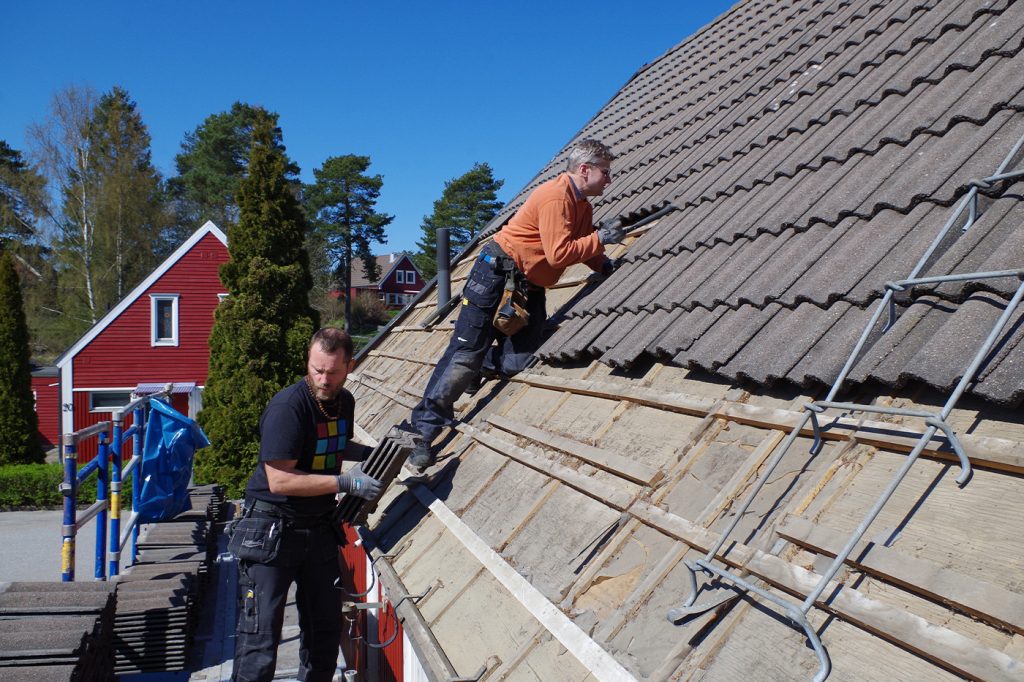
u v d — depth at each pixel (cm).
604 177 435
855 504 200
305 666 386
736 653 186
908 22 463
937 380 203
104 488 702
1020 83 315
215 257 2670
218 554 1109
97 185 4356
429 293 1011
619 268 460
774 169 413
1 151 5372
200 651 774
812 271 301
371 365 919
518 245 432
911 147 335
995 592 153
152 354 2623
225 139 5738
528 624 256
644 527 258
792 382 254
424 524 392
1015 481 175
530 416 399
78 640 402
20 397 2156
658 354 329
